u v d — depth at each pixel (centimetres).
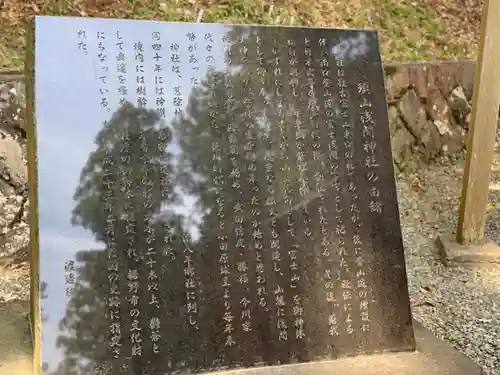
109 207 204
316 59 238
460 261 365
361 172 236
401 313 232
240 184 221
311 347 220
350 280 229
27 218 354
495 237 396
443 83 493
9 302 273
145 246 206
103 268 201
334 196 232
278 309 219
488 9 346
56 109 204
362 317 228
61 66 207
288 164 228
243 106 225
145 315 203
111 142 207
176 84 218
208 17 441
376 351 228
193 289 210
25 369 208
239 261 217
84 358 195
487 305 313
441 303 315
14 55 388
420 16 521
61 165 202
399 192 445
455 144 500
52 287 195
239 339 212
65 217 200
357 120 239
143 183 209
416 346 235
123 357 199
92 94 208
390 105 462
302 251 225
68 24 210
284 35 236
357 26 490
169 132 215
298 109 232
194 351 207
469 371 216
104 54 212
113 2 420
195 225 213
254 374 209
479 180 367
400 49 499
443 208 437
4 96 353
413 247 388
